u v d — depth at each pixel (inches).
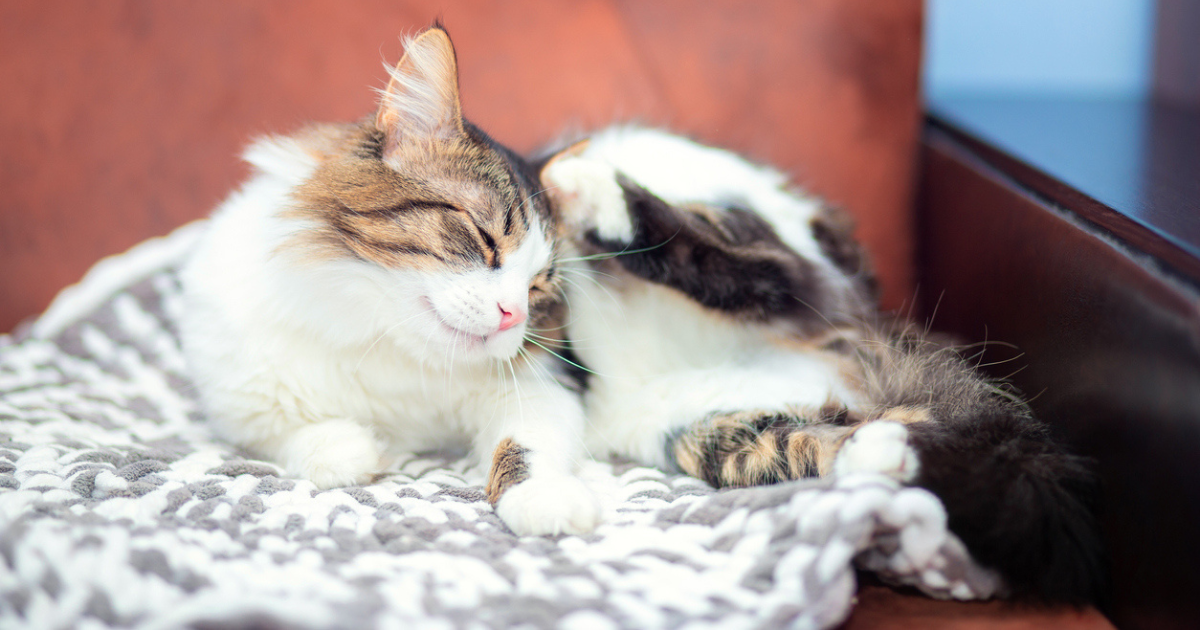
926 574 45.5
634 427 67.6
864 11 88.8
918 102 90.7
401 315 56.6
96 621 36.6
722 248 65.0
